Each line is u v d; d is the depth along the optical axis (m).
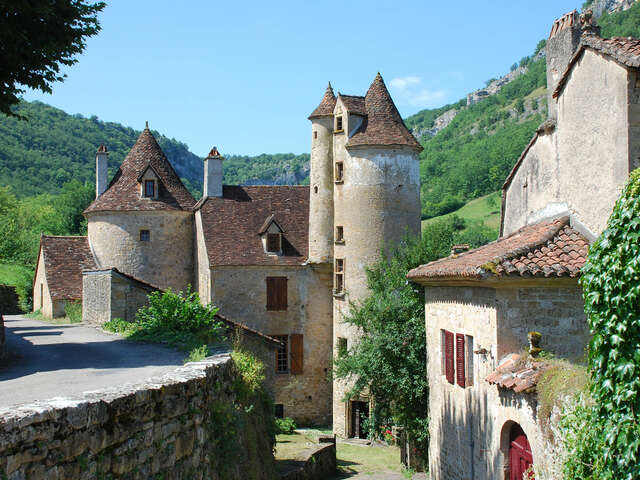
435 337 17.20
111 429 7.43
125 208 35.66
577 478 8.70
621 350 8.12
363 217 31.83
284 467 19.23
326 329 35.03
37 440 6.14
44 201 82.12
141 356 14.56
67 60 15.39
